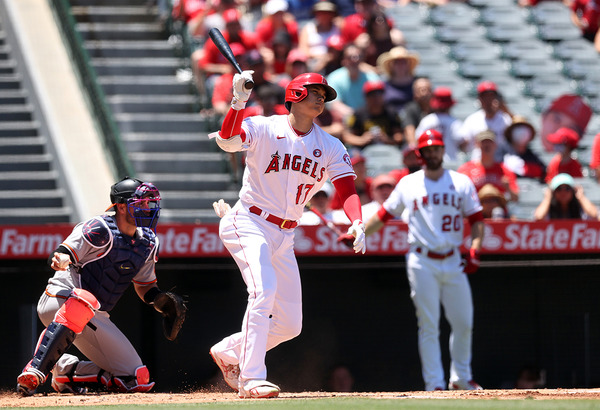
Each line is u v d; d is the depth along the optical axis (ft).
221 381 99.55
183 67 156.97
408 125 134.00
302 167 60.18
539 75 171.12
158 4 169.48
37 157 141.38
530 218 125.70
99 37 163.22
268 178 60.18
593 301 103.55
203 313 100.37
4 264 100.12
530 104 162.30
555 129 139.64
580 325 103.71
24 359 99.55
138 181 66.33
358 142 133.08
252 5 171.32
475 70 168.04
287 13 161.99
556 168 130.52
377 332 102.12
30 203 134.10
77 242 65.21
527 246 102.17
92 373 70.28
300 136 60.29
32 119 149.59
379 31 154.20
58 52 159.12
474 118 135.13
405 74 143.84
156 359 98.63
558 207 112.57
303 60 142.20
